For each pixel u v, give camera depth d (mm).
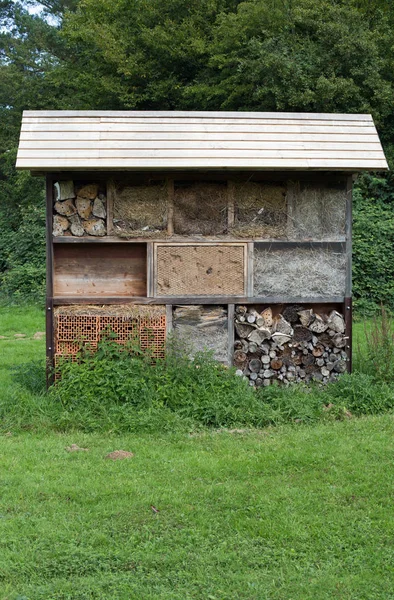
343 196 9180
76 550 4883
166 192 8922
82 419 7961
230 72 24891
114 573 4664
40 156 8445
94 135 8773
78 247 8977
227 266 8977
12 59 36438
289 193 9078
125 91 27375
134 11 28484
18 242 22969
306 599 4344
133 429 7773
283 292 9070
